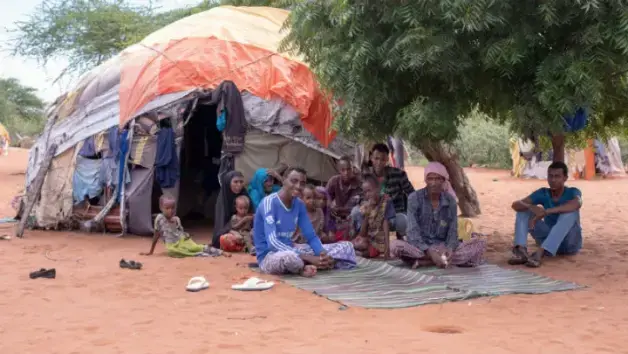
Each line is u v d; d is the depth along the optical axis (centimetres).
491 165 3341
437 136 756
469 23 616
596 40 623
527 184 2270
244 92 1068
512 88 732
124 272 750
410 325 527
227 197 934
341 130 831
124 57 1147
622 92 812
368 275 723
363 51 688
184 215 1298
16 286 673
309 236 750
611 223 1216
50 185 1123
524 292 641
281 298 623
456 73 699
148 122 1054
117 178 1054
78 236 1050
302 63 1123
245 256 865
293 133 1077
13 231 1105
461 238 938
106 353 459
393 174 893
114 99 1090
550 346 470
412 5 661
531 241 996
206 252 870
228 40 1130
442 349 461
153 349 466
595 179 2422
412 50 657
